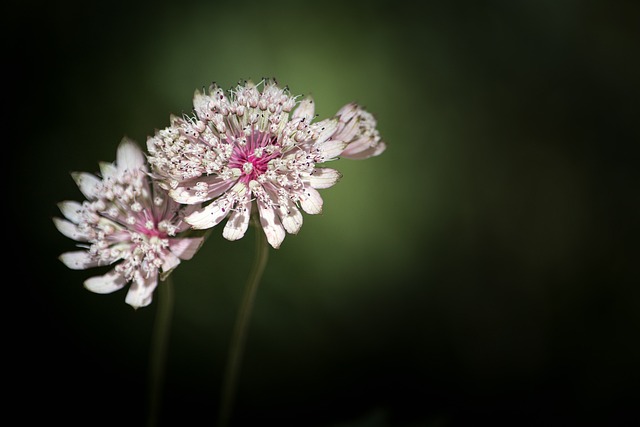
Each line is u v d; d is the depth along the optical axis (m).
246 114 0.30
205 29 0.39
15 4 0.38
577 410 0.39
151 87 0.38
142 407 0.37
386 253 0.39
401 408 0.39
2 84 0.38
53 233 0.38
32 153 0.38
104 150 0.38
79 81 0.38
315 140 0.30
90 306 0.38
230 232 0.30
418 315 0.39
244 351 0.38
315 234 0.38
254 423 0.38
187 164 0.30
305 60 0.39
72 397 0.37
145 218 0.31
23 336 0.37
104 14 0.39
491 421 0.39
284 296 0.38
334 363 0.39
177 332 0.38
